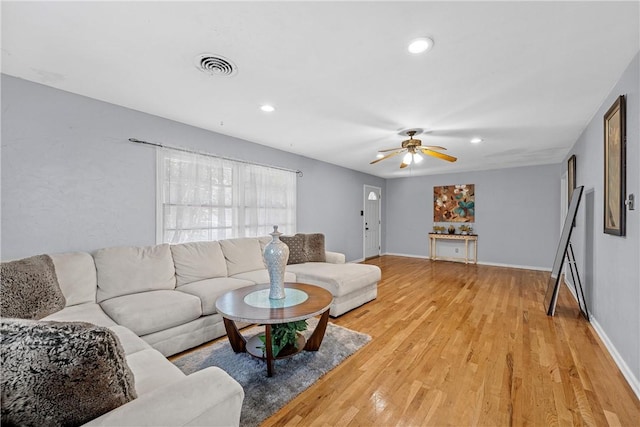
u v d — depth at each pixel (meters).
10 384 0.70
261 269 3.55
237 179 3.79
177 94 2.48
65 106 2.41
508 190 6.12
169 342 2.19
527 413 1.61
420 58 1.89
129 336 1.67
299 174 4.86
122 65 2.00
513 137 3.74
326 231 5.54
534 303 3.61
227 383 1.01
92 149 2.56
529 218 5.91
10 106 2.16
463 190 6.65
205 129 3.44
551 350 2.34
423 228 7.22
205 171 3.42
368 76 2.13
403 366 2.10
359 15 1.48
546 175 5.73
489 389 1.83
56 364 0.72
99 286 2.35
